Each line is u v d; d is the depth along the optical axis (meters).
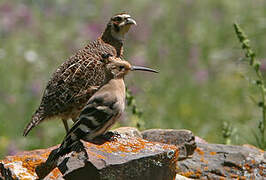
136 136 10.78
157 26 22.05
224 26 22.14
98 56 11.15
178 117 17.08
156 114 16.77
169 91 18.12
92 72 10.86
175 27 22.02
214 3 24.03
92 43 11.54
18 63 18.88
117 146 9.23
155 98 17.69
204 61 20.20
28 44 20.34
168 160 9.19
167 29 21.75
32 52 19.27
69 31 21.80
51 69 19.00
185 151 10.73
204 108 17.48
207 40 21.17
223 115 17.05
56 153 9.02
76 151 9.09
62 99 10.65
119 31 11.80
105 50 11.45
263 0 23.38
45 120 10.77
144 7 23.92
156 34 21.53
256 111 17.27
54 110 10.67
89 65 10.88
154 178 9.09
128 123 14.19
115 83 9.34
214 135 16.09
